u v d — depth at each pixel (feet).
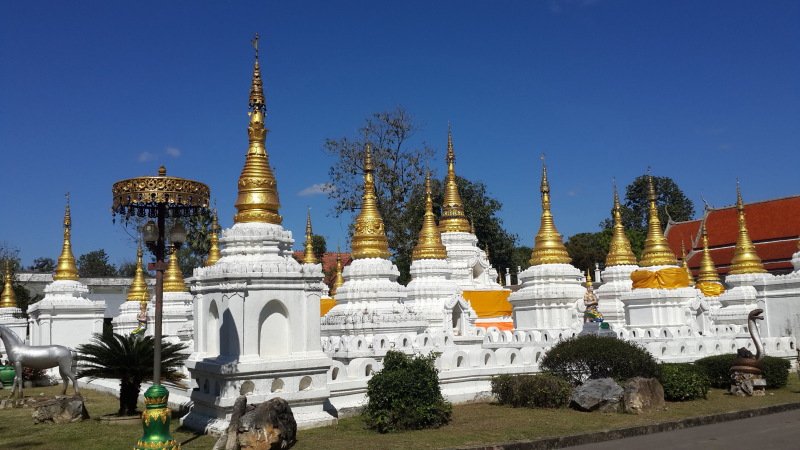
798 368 91.25
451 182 150.10
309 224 164.45
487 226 271.08
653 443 53.93
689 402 71.61
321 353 61.72
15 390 81.05
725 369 82.43
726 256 228.22
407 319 100.99
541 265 116.47
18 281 246.47
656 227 125.59
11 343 81.51
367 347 78.43
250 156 66.54
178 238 55.11
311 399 59.88
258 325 59.06
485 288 141.69
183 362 69.72
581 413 65.51
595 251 310.45
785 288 112.27
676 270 112.68
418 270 122.93
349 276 105.50
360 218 108.68
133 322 147.54
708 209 246.27
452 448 50.26
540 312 114.32
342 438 54.60
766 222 223.71
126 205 60.03
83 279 263.08
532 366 80.94
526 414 65.57
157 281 53.88
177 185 57.77
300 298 61.46
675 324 110.11
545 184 121.08
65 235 128.36
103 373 66.23
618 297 131.03
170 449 45.47
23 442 55.67
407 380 58.34
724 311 124.06
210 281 61.21
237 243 63.52
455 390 75.25
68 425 64.08
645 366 71.51
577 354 72.79
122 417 65.87
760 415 66.64
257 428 49.16
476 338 105.60
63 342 120.26
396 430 57.31
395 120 205.26
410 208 203.82
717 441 54.24
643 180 366.22
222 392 57.06
